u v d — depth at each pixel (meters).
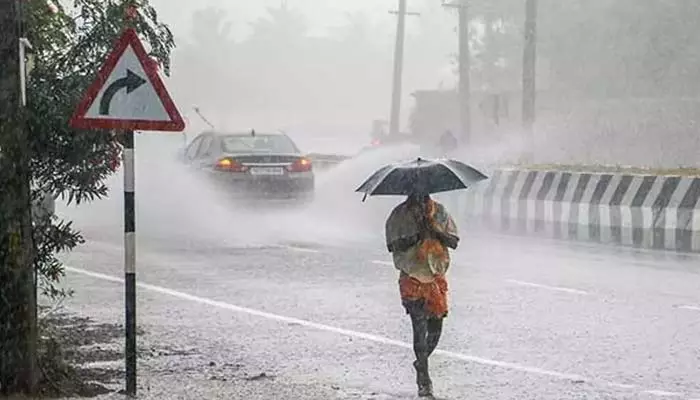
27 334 23.66
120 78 23.77
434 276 25.80
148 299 39.25
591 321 34.34
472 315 35.47
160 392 25.47
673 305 37.06
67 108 26.48
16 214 23.28
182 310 36.94
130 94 23.83
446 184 25.61
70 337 32.22
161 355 30.05
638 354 29.70
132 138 24.23
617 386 26.23
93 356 29.73
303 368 28.48
